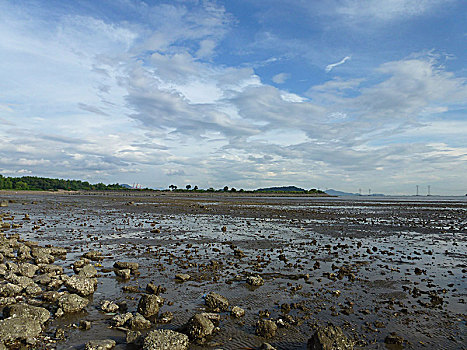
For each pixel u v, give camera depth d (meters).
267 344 6.97
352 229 26.70
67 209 45.25
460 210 55.03
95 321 8.35
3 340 6.91
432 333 7.81
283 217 37.31
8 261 13.20
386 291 10.84
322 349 6.63
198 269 13.41
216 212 44.16
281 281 11.88
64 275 11.73
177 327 8.07
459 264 14.68
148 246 18.19
